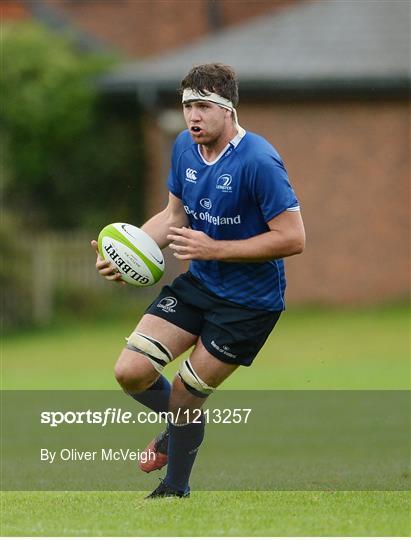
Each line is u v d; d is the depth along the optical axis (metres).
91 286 74.62
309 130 77.88
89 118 80.19
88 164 81.00
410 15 82.25
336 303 78.38
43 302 72.06
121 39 102.69
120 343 62.31
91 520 20.41
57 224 81.50
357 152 78.00
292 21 82.69
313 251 78.25
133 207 81.75
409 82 76.06
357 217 78.31
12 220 72.38
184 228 21.66
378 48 79.00
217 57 79.25
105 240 23.31
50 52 80.06
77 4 103.31
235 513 20.91
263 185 21.53
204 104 21.53
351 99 77.69
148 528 19.53
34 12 93.38
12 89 78.94
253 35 81.81
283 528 19.47
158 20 102.25
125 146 81.12
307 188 78.19
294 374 48.91
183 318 22.81
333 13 83.00
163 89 77.81
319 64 77.31
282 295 22.89
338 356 54.16
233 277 22.42
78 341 63.88
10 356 58.00
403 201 78.38
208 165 22.12
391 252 78.56
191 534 18.97
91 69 79.94
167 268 77.38
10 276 70.62
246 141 21.88
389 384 45.47
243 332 22.41
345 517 20.53
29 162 79.75
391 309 75.06
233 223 22.20
